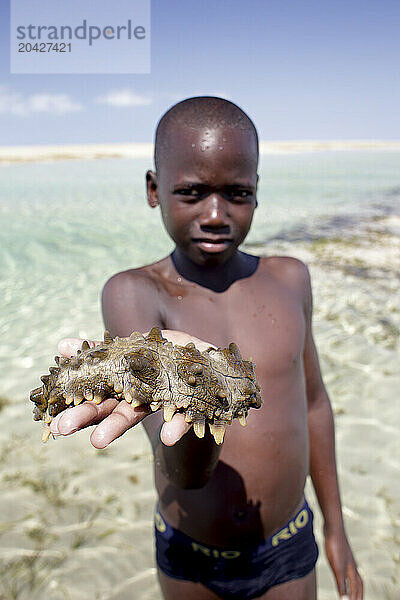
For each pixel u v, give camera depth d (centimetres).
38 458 114
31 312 178
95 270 217
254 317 57
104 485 106
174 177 51
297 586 57
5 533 94
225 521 55
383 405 127
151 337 42
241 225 53
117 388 37
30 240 260
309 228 294
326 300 186
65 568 87
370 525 94
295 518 58
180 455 42
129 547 91
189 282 57
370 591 82
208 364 40
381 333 161
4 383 139
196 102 52
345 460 110
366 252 241
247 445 54
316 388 67
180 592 58
